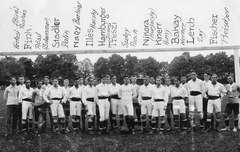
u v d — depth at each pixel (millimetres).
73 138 7629
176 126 8219
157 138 7422
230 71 44719
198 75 44000
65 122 9062
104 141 7238
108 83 8438
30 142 7312
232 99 8125
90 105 8273
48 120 11320
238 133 7734
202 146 6543
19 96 8289
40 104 8578
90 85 8398
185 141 7008
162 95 8141
